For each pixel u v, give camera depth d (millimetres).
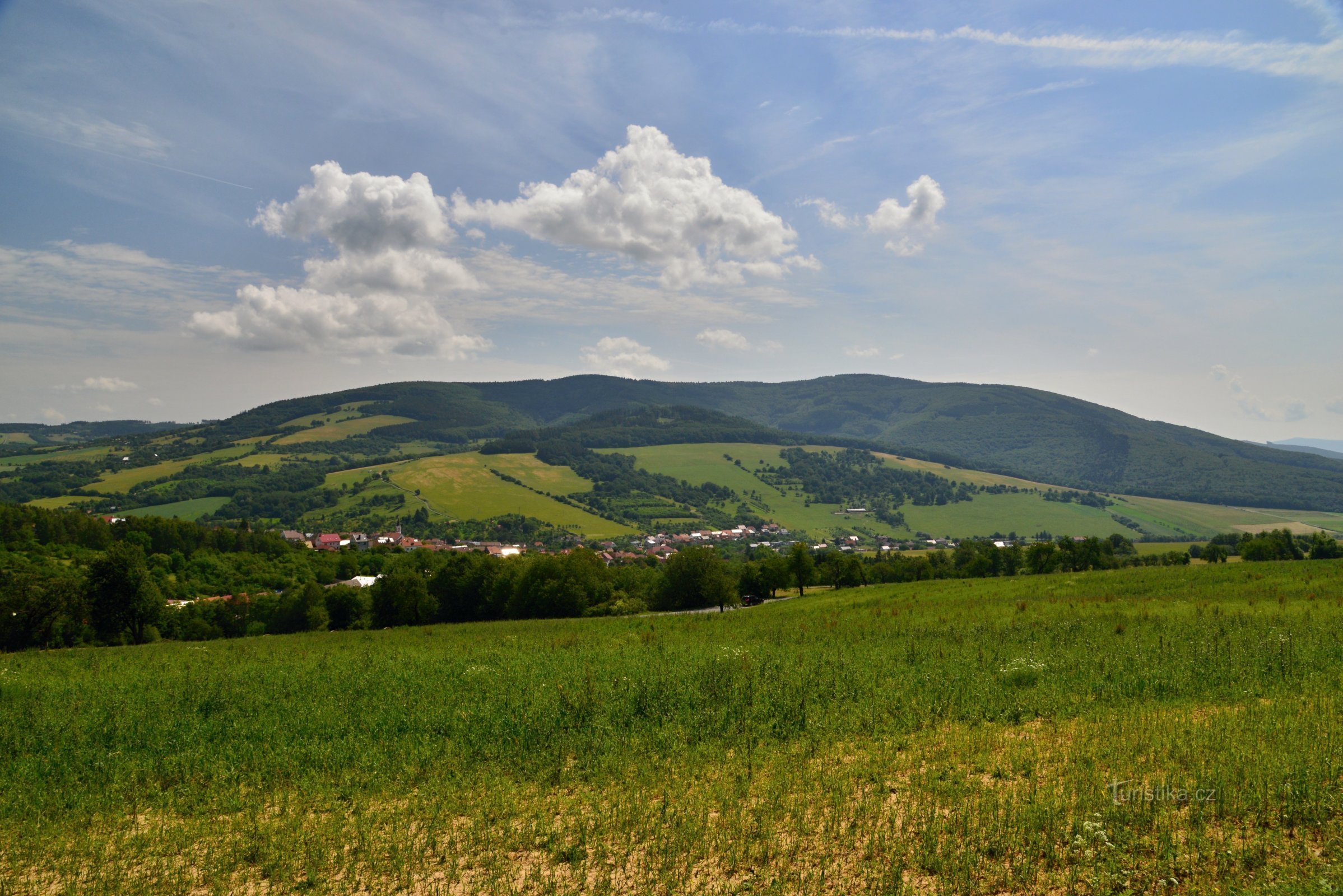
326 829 8922
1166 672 14344
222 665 24266
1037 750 10391
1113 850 7109
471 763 11336
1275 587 32000
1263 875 6535
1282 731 9922
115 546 58688
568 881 7348
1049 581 47844
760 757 10883
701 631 31594
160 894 7617
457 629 46125
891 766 10180
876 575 103812
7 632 54125
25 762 12164
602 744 11820
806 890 6875
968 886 6754
